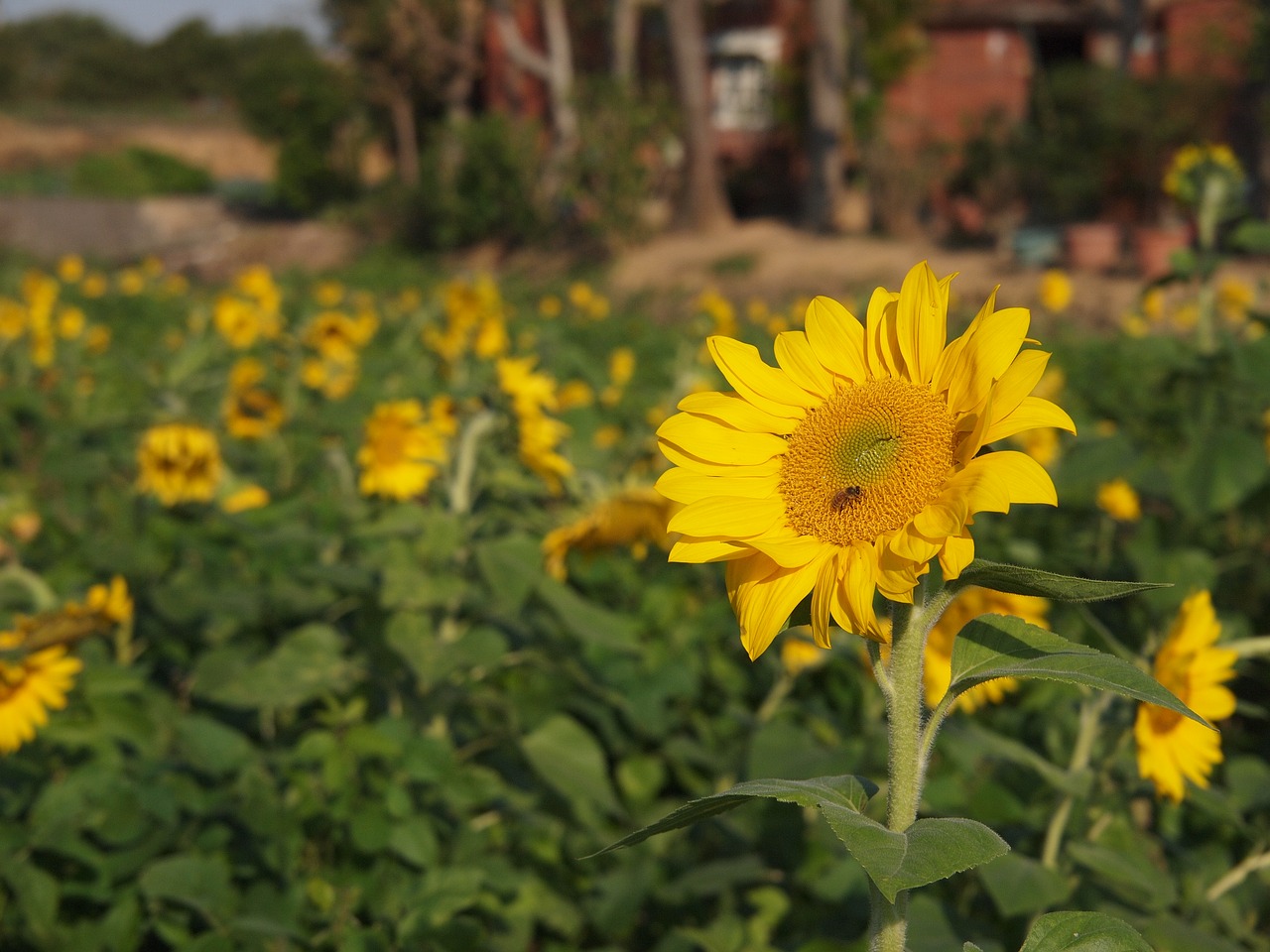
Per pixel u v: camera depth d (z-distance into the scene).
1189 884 2.72
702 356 6.95
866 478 1.52
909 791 1.47
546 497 3.86
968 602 2.63
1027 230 18.44
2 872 2.63
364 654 3.27
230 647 3.50
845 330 1.68
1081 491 5.02
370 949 2.59
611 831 3.46
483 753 3.46
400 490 3.70
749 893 3.09
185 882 2.66
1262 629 4.29
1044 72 20.73
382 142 32.72
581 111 22.20
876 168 20.86
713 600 4.46
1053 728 2.99
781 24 23.64
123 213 32.19
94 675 3.03
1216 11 18.36
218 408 5.84
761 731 3.12
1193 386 4.29
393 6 26.75
